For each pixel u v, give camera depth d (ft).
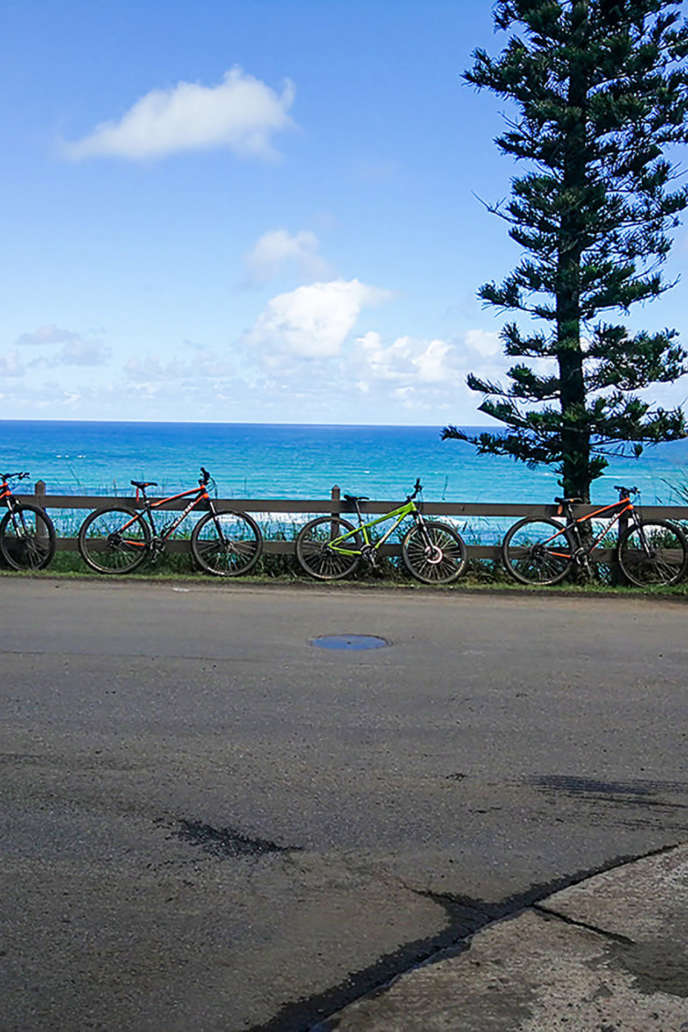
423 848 15.37
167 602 39.78
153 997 11.16
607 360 56.24
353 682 26.27
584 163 56.24
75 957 12.00
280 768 19.11
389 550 47.75
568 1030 10.52
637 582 46.93
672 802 17.57
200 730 21.59
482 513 48.39
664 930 12.72
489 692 25.41
